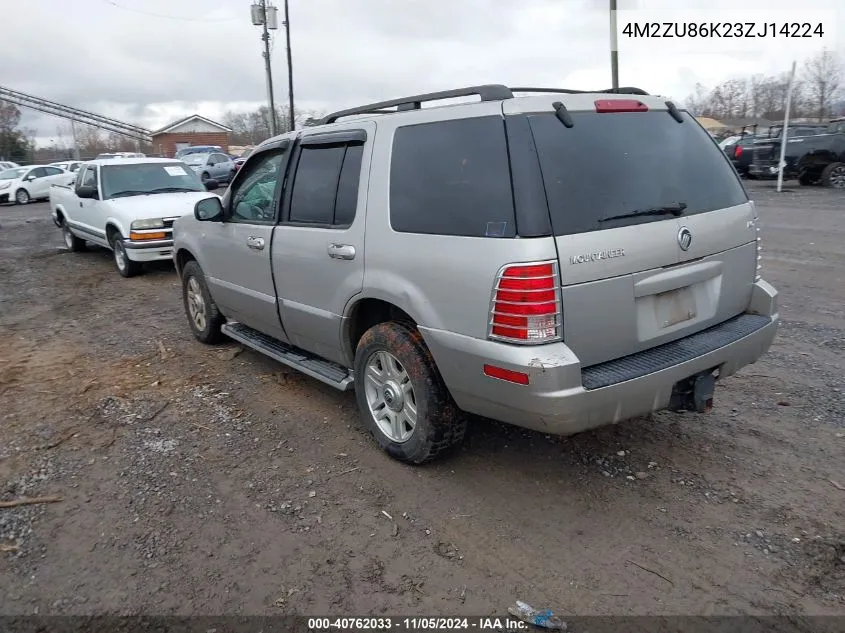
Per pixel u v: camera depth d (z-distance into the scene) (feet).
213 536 10.73
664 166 11.38
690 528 10.55
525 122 10.18
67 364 19.35
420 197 11.38
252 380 17.61
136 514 11.37
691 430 13.83
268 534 10.74
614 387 10.01
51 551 10.46
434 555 10.14
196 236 18.93
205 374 18.17
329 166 13.65
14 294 30.07
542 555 10.05
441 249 10.82
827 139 62.80
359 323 13.58
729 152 74.54
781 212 45.62
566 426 9.95
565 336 9.88
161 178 36.63
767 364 17.31
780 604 8.87
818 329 19.98
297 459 13.20
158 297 28.60
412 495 11.77
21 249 45.32
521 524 10.83
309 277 13.96
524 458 12.92
